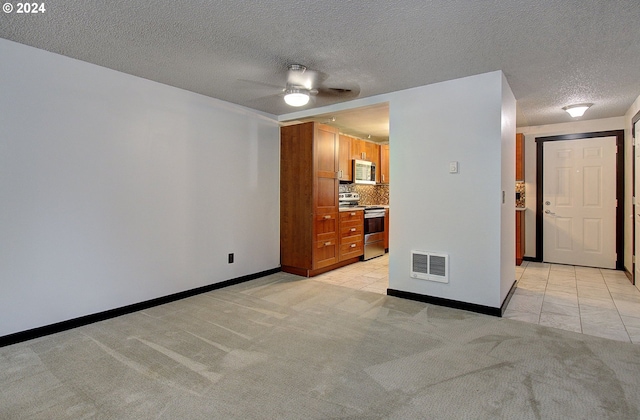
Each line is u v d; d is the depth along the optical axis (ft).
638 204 12.64
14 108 7.89
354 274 14.96
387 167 21.86
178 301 11.17
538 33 7.34
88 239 9.19
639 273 12.41
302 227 14.62
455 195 10.44
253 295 11.83
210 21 6.94
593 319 9.47
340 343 8.00
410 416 5.35
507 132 10.66
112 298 9.71
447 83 10.50
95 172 9.30
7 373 6.61
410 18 6.75
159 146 10.78
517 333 8.54
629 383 6.23
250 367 6.88
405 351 7.58
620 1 6.07
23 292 8.09
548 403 5.66
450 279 10.58
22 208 8.05
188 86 11.10
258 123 14.21
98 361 7.11
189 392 6.01
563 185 16.78
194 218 11.84
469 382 6.31
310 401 5.75
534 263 17.16
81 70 8.98
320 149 14.60
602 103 13.10
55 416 5.34
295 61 8.98
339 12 6.55
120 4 6.29
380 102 11.99
